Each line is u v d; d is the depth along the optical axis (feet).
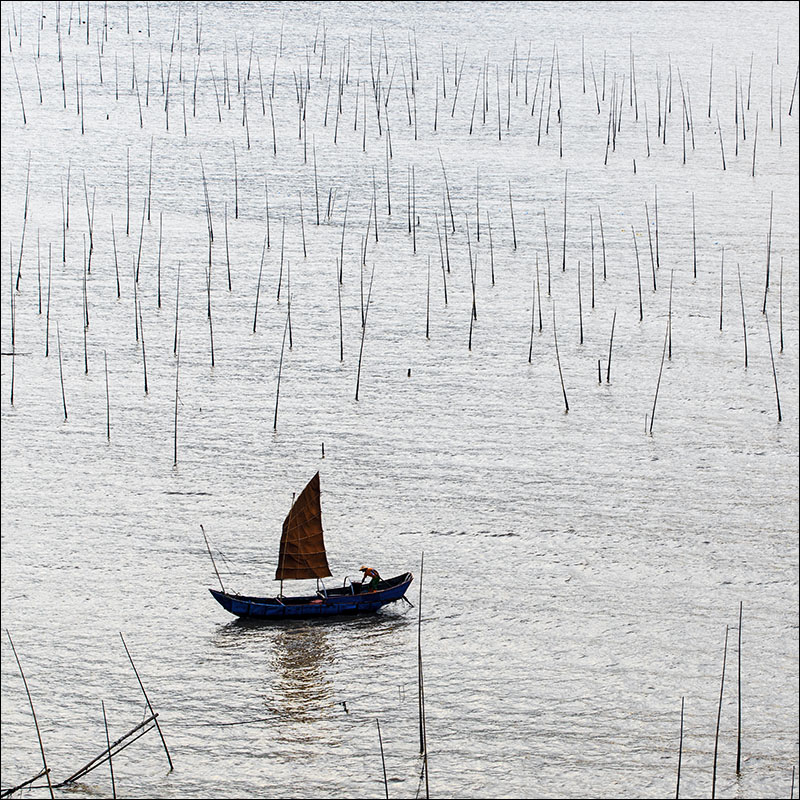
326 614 289.94
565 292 464.65
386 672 271.49
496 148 602.44
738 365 415.44
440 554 315.78
